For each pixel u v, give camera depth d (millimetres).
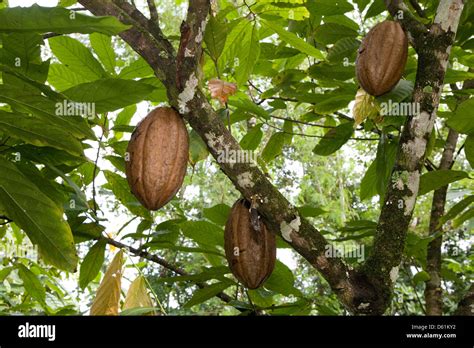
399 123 2510
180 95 1734
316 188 8984
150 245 2496
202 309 6910
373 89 2240
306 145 8070
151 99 2395
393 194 1973
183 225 2408
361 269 1910
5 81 1920
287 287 2344
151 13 1895
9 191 1625
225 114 2043
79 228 2393
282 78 3213
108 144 2490
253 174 1778
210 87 1936
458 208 2355
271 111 3359
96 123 2271
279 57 3252
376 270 1886
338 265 1848
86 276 2500
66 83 2512
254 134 3338
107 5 1771
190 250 2266
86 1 1771
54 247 1703
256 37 2580
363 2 2969
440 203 2943
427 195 7340
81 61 2436
